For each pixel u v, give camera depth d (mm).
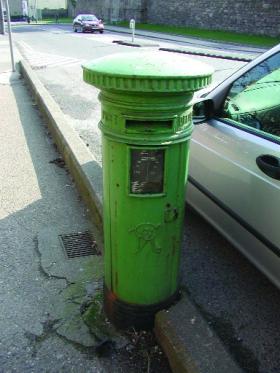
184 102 1982
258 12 29625
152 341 2512
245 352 2488
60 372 2371
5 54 17031
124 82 1817
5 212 4137
